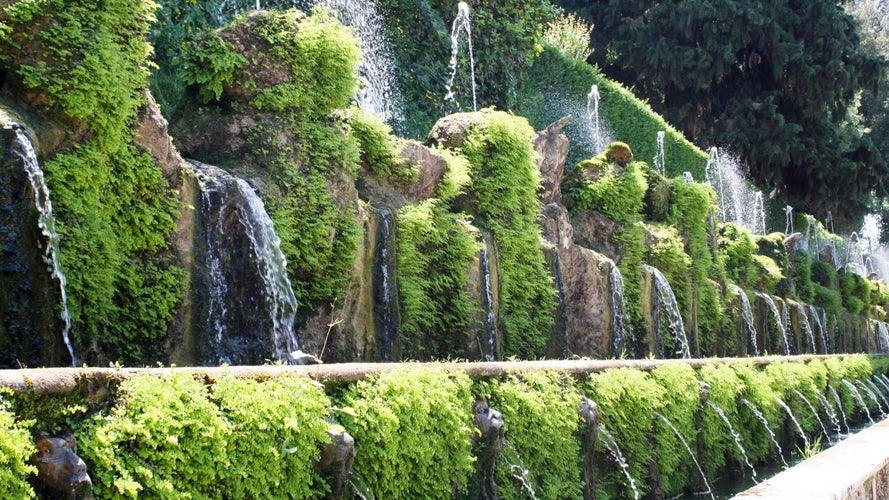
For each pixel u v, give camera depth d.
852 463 4.55
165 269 6.75
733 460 10.25
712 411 9.83
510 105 18.77
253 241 7.24
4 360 5.32
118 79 6.43
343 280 8.27
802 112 35.75
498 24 18.50
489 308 10.23
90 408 3.66
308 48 8.45
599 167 14.12
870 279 31.98
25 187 5.48
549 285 11.43
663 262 14.59
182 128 8.18
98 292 6.19
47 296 5.58
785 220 36.22
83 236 6.11
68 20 6.24
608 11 34.84
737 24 33.41
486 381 6.21
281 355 7.34
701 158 27.03
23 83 6.02
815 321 22.62
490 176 10.98
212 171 7.36
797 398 12.91
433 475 5.24
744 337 17.50
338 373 4.85
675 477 8.75
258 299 7.19
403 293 9.13
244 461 3.97
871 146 36.25
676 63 33.59
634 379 8.09
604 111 23.12
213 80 8.19
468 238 9.94
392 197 9.48
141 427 3.66
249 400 4.13
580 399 7.06
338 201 8.39
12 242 5.39
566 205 13.84
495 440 5.80
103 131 6.34
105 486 3.50
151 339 6.59
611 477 7.58
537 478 6.39
